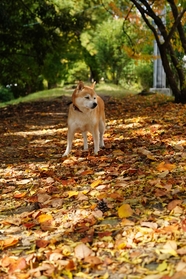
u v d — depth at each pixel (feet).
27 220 12.29
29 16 66.69
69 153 22.36
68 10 67.97
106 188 14.53
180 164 16.37
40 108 61.98
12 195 15.60
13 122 46.01
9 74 77.97
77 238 10.56
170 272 8.18
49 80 104.01
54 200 13.69
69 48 94.58
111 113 46.65
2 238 11.21
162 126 28.55
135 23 54.19
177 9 45.42
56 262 9.13
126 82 107.76
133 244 9.70
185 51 48.88
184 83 45.91
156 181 13.94
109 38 102.94
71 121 21.63
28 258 9.50
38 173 18.81
